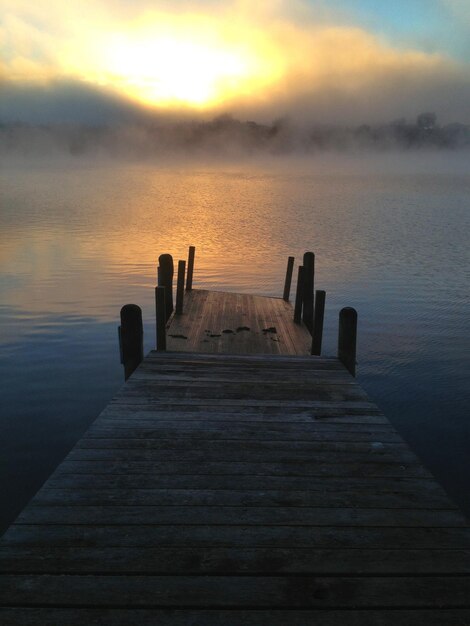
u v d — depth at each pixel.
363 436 4.52
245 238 29.48
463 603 2.61
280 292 17.53
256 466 3.96
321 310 7.52
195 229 33.00
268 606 2.56
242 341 8.98
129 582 2.70
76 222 35.69
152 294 16.45
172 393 5.48
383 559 2.92
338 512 3.38
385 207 47.19
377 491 3.65
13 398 8.86
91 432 4.48
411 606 2.58
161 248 25.91
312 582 2.73
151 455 4.09
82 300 15.59
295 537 3.11
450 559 2.93
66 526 3.15
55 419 8.09
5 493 6.13
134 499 3.46
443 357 11.22
